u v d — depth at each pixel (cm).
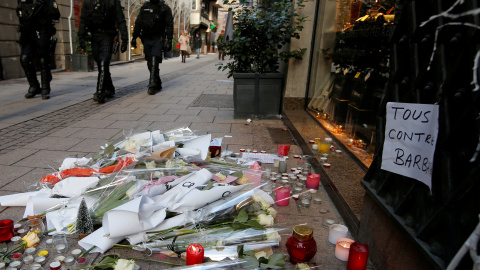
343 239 228
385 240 203
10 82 984
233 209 244
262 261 193
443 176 150
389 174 198
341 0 495
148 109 680
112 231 215
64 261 205
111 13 706
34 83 761
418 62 173
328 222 260
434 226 155
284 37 572
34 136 478
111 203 248
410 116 174
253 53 604
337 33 507
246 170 324
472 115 137
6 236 224
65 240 225
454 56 150
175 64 2058
